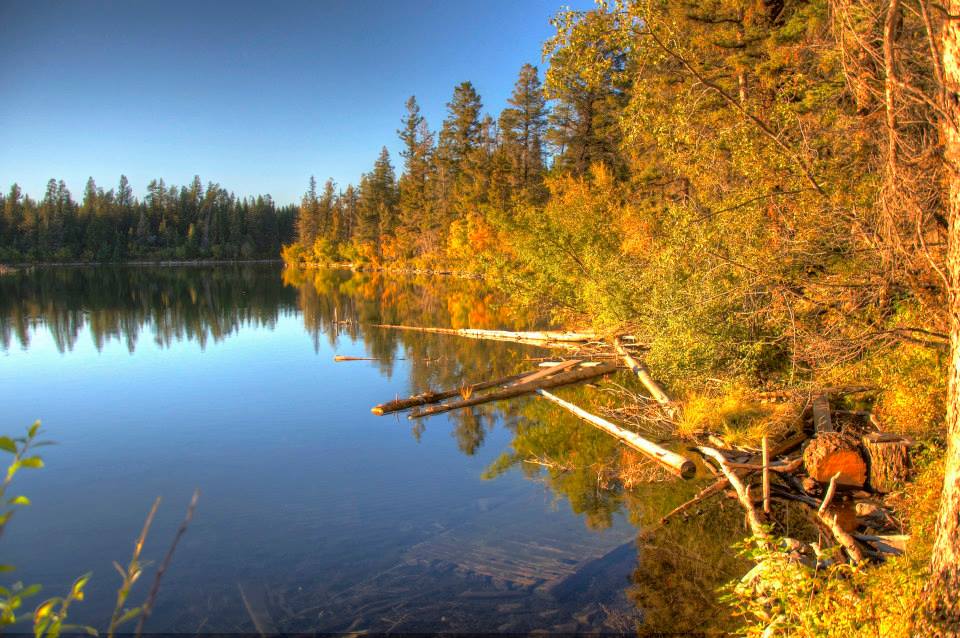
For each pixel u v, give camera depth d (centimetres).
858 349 846
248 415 1148
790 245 914
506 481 803
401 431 1045
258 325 2430
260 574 562
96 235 8994
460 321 2442
